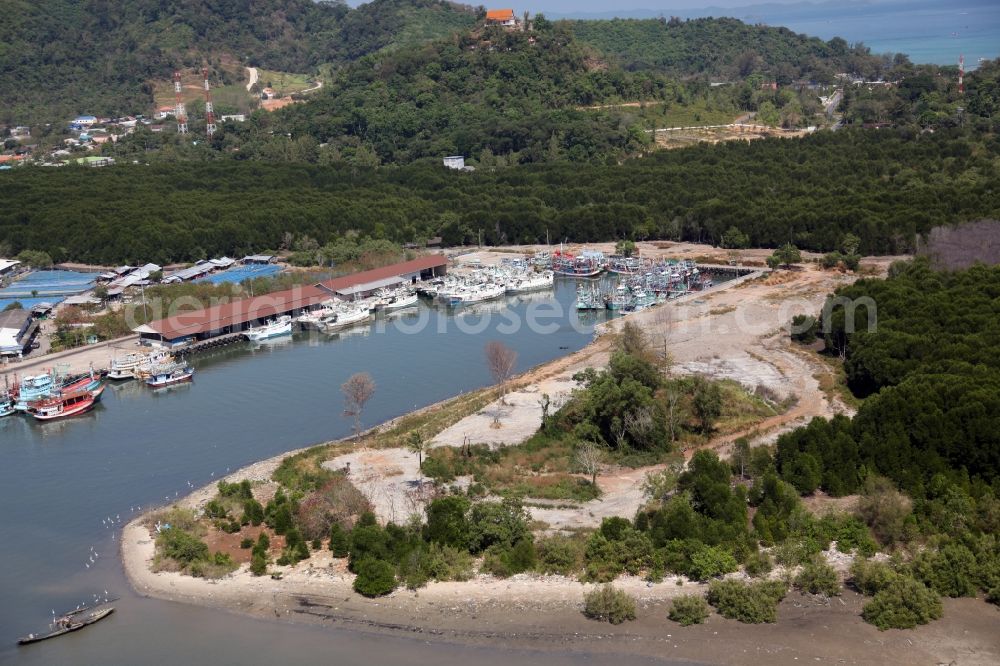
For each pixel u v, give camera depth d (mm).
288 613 132750
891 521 142375
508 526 145125
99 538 156375
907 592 126062
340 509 152875
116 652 124625
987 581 130000
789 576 133875
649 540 140375
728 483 154125
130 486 177750
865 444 159250
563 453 178750
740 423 191000
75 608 135125
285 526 153000
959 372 180250
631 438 184250
